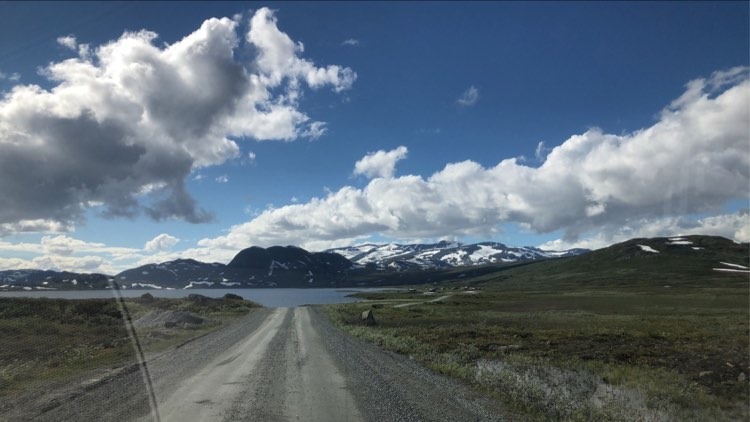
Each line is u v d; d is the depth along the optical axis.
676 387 12.38
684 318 38.88
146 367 14.93
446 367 15.07
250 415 8.99
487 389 11.72
